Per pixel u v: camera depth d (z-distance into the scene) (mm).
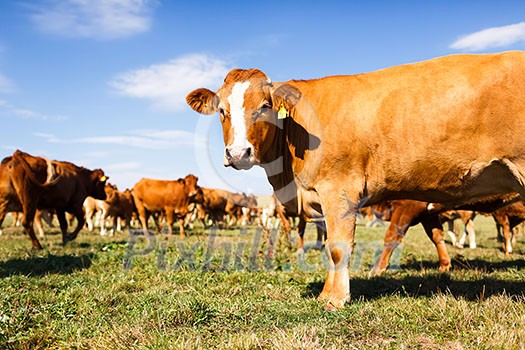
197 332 3949
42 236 18188
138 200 22016
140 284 6516
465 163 4664
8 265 8258
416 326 4086
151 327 4117
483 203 7156
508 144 4473
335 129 4949
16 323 4215
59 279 6703
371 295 5684
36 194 12609
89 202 24391
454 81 4621
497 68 4512
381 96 4852
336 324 4168
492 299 4703
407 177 4871
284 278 6957
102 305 5070
